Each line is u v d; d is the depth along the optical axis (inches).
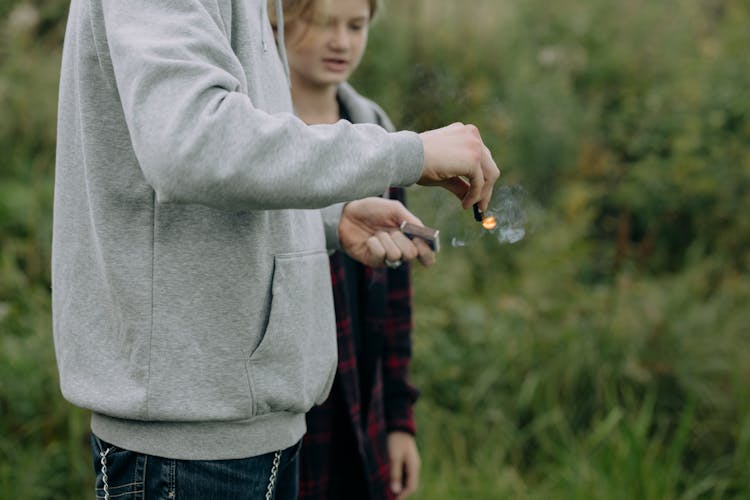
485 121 191.9
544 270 155.5
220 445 46.0
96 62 44.0
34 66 175.9
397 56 196.5
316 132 40.6
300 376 47.7
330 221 61.7
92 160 44.1
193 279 44.1
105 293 45.4
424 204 154.9
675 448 120.1
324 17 73.8
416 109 194.2
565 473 117.7
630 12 226.5
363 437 74.5
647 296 148.4
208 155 37.2
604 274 174.9
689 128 191.8
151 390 44.2
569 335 138.3
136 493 46.4
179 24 40.4
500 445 125.7
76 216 46.5
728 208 181.8
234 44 45.7
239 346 45.1
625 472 115.6
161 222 43.8
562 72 212.4
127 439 46.2
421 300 142.8
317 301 50.4
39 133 166.2
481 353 137.2
